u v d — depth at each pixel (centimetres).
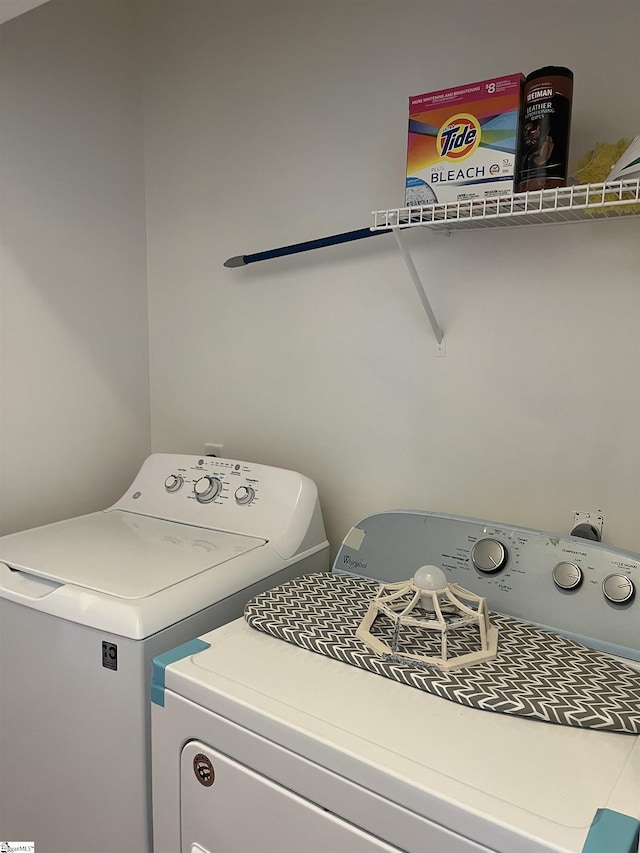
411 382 166
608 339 139
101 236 198
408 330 165
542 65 141
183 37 197
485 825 81
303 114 177
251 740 102
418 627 125
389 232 163
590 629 124
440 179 130
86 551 153
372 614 125
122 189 203
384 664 112
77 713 132
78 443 196
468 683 106
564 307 144
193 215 201
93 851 134
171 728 114
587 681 108
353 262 172
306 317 182
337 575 152
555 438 147
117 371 206
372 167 167
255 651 120
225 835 107
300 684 109
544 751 93
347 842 92
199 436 208
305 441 187
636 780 88
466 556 140
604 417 141
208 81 193
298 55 176
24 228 176
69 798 136
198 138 197
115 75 198
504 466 155
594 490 144
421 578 121
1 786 150
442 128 129
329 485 183
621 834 77
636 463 139
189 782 112
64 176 185
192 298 205
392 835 88
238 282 194
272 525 165
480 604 122
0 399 174
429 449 165
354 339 174
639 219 134
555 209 118
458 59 152
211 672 112
